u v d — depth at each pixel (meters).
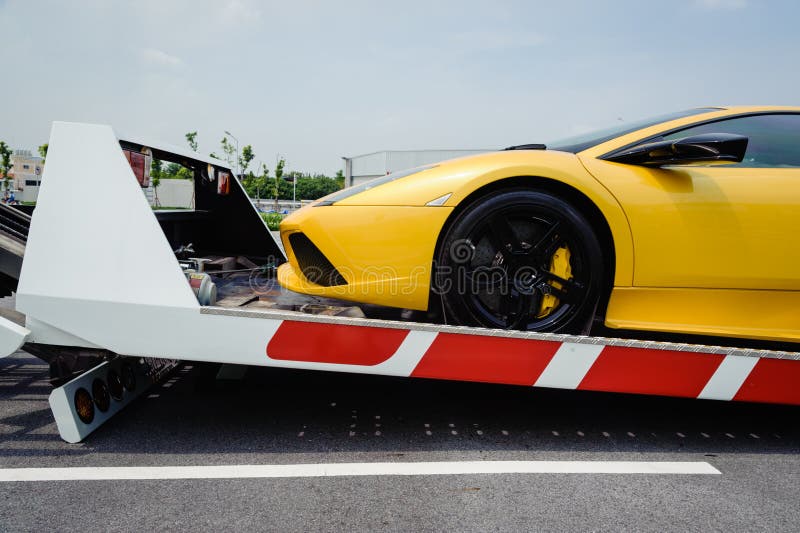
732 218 1.85
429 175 1.92
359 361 1.77
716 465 1.86
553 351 1.78
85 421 1.88
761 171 1.94
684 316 1.90
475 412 2.27
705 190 1.86
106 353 1.83
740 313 1.90
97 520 1.40
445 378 1.78
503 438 2.01
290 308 2.14
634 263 1.85
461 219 1.82
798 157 2.00
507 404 2.38
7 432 1.95
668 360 1.81
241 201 3.27
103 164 1.66
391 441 1.95
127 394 2.14
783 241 1.86
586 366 1.79
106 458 1.75
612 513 1.51
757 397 1.85
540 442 1.99
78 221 1.67
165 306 1.69
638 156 1.88
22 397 2.34
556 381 1.79
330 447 1.88
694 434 2.13
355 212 1.88
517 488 1.64
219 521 1.41
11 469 1.67
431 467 1.76
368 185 2.01
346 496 1.56
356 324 1.75
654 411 2.37
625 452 1.93
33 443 1.86
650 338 2.24
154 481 1.61
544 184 1.87
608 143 2.03
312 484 1.62
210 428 2.02
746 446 2.03
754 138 2.04
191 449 1.84
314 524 1.41
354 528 1.39
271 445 1.88
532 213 1.84
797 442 2.08
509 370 1.79
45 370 2.77
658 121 2.14
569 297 1.86
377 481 1.65
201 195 3.29
